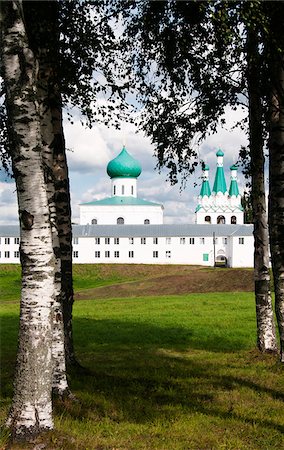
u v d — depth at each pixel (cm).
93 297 5200
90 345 1967
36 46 1110
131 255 9212
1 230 9200
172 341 2045
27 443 768
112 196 11094
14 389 799
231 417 978
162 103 1551
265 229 1633
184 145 1606
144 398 1115
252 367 1466
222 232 9250
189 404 1073
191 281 5566
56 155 1300
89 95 1512
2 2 761
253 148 1529
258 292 1638
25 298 790
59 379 1042
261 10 858
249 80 1313
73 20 1362
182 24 1286
